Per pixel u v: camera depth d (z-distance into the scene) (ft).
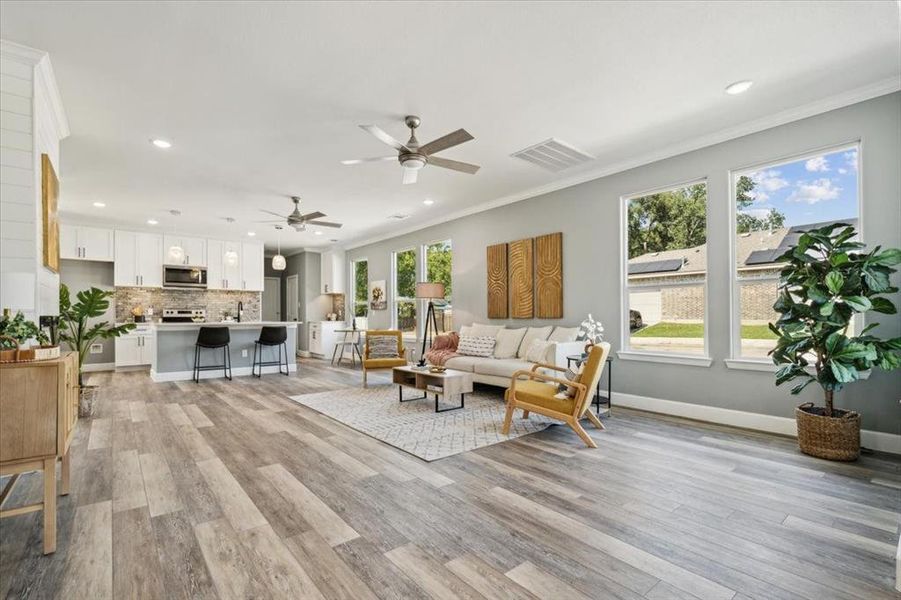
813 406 11.12
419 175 17.04
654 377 14.98
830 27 8.40
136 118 11.87
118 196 19.62
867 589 5.52
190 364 22.57
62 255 24.95
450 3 7.64
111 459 10.34
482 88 10.58
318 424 13.51
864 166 10.86
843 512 7.56
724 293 13.34
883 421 10.62
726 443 11.44
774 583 5.64
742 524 7.16
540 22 8.18
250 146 13.89
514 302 20.03
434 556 6.24
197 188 18.44
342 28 8.30
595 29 8.40
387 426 13.21
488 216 21.62
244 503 7.97
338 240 31.73
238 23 8.11
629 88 10.66
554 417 11.61
